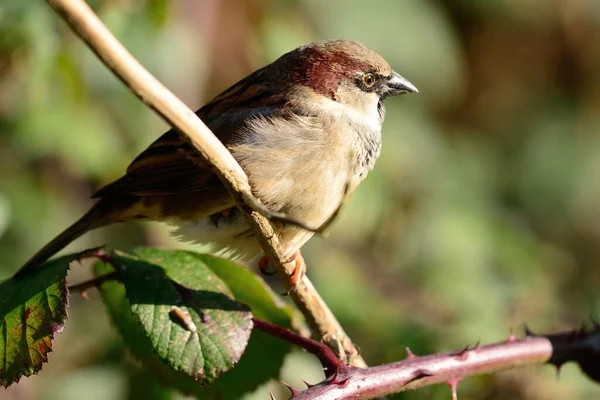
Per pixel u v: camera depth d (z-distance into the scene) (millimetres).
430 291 11492
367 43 12430
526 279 12258
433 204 12859
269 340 6234
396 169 12609
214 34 11742
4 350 5105
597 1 14992
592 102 15469
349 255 11992
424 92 13086
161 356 5207
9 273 10656
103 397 9828
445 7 14445
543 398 7887
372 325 9984
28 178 11273
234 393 6246
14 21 8398
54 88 10242
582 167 15016
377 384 5234
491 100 15086
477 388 7836
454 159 13930
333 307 10477
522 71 15211
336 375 5152
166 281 5512
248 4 11891
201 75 11125
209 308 5395
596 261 14641
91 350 10508
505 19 14656
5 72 8703
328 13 12289
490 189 14188
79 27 4137
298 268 5816
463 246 12484
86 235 11289
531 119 15234
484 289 11297
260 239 5348
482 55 14945
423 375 5387
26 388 10000
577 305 13586
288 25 12086
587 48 15211
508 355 5742
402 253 12383
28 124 10555
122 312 6191
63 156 10750
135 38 9859
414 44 12719
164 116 4660
